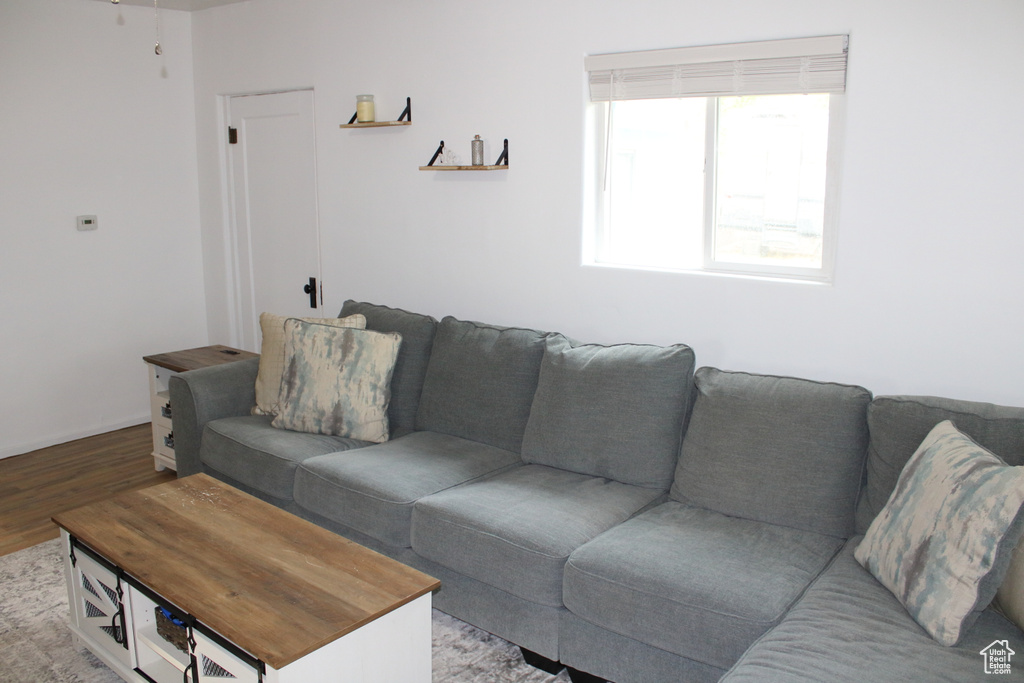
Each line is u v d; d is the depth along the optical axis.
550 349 2.88
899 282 2.45
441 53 3.46
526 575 2.20
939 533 1.76
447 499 2.46
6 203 4.00
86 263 4.35
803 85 2.54
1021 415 2.04
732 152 2.84
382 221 3.86
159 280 4.69
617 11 2.90
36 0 3.98
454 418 3.10
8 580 2.89
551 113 3.14
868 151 2.45
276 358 3.36
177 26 4.56
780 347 2.71
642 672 2.06
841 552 2.15
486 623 2.38
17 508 3.52
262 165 4.44
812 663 1.61
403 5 3.55
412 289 3.79
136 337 4.63
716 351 2.85
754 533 2.23
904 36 2.34
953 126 2.30
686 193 2.96
